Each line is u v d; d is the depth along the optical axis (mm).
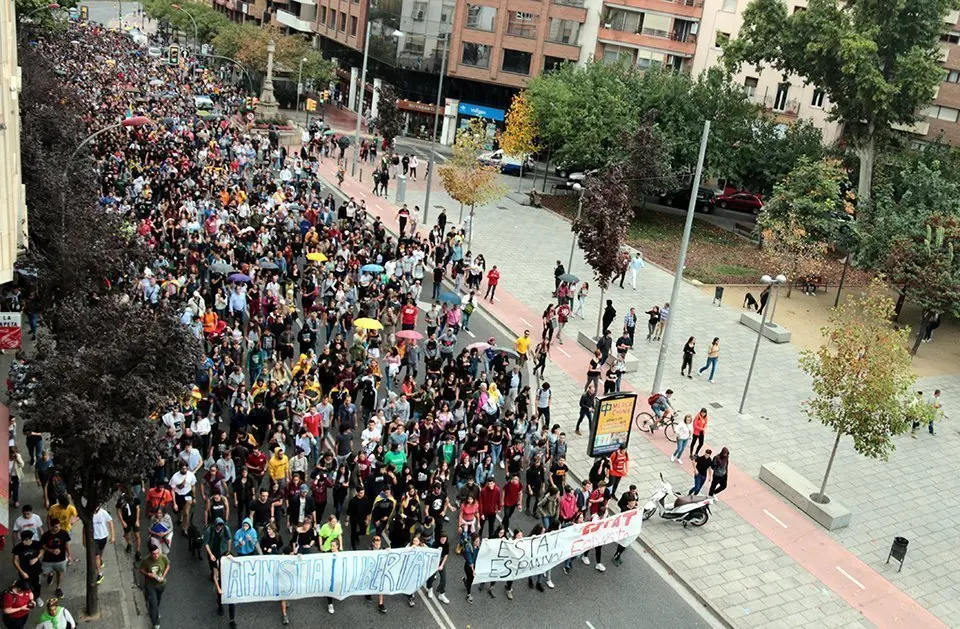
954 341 42781
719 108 58094
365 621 17312
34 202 24297
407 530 18469
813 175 47250
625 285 43531
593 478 22859
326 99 92250
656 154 53625
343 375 24234
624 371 32281
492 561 18219
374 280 32562
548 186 66188
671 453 26719
